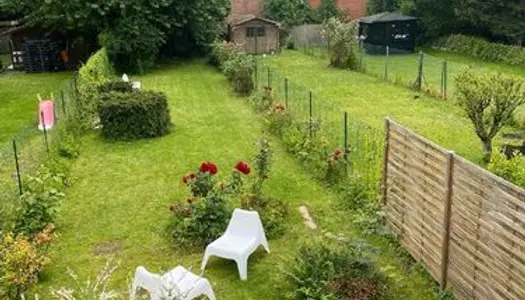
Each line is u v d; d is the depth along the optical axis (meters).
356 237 8.76
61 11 27.08
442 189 6.92
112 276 7.97
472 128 15.68
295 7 40.09
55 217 9.34
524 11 33.59
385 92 21.58
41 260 7.54
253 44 34.19
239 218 8.34
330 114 16.11
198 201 9.20
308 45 36.47
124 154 13.85
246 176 11.62
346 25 28.28
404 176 8.09
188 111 18.45
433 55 35.06
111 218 10.02
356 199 9.84
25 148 12.94
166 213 10.17
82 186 11.71
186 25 30.06
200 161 13.21
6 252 7.10
